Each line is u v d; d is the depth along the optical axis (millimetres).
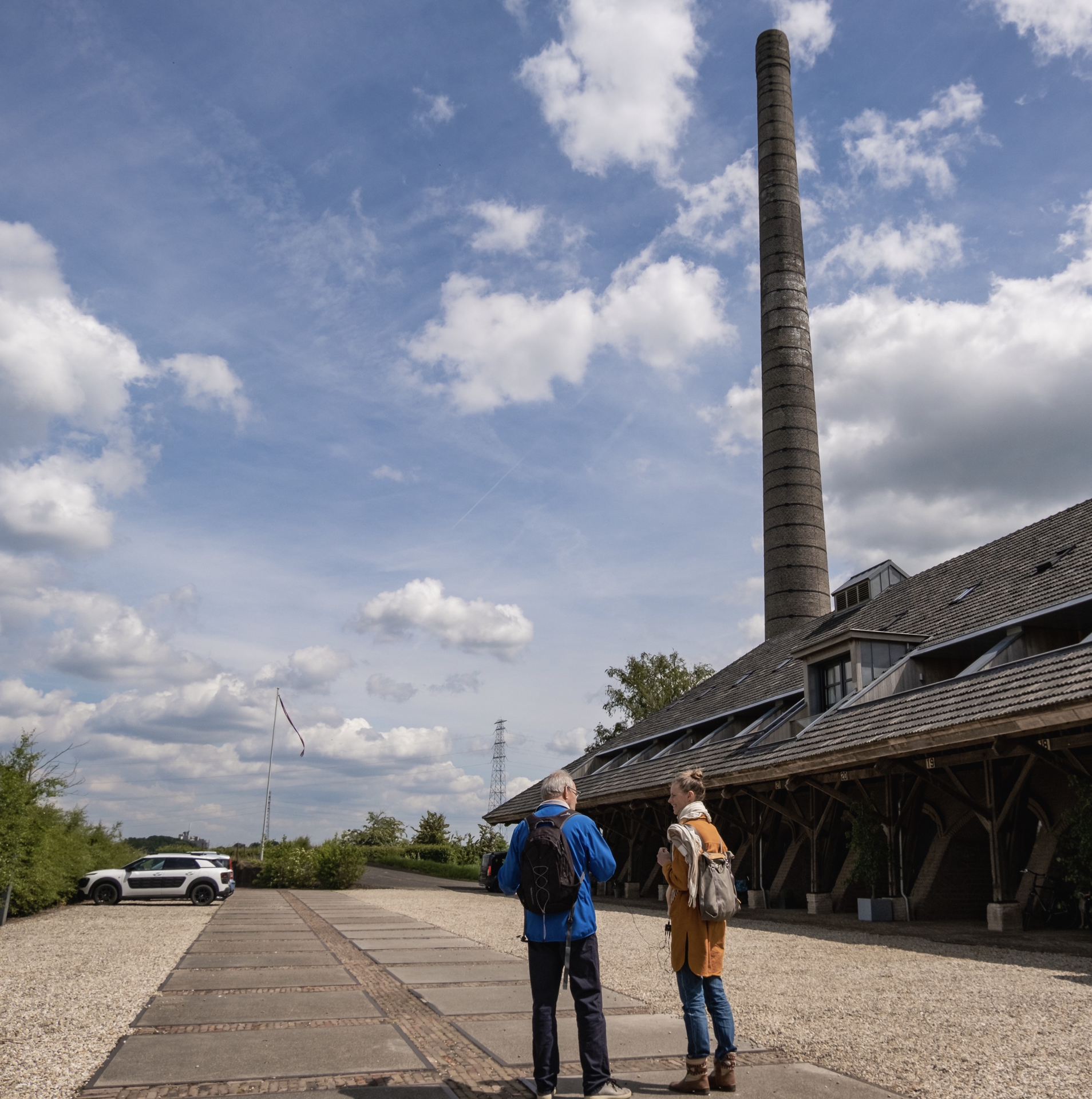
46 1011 6895
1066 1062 5203
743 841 23562
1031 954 10906
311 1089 4613
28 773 17000
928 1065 5176
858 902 16516
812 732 18047
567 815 4789
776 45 49750
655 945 12195
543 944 4586
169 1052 5422
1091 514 18797
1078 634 16109
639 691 56625
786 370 44344
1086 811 12312
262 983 8477
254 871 35094
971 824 16328
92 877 24219
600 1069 4473
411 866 56438
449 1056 5418
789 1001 7469
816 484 42938
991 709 12859
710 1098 4492
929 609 20953
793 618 41031
